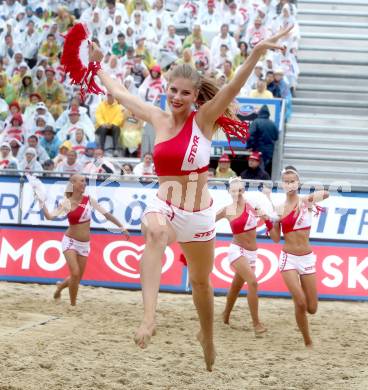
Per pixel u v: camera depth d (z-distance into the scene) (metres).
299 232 15.02
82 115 27.97
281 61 30.34
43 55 32.06
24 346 12.84
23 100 30.41
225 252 20.55
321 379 11.73
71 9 34.38
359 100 30.62
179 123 8.26
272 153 25.12
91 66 9.22
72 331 14.70
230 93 7.96
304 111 29.94
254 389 11.03
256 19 31.53
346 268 20.31
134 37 31.98
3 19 33.81
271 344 14.88
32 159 26.14
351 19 33.88
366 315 18.47
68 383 10.78
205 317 9.12
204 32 32.28
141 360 12.59
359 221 20.34
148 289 7.81
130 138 27.03
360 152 28.30
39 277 20.83
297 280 14.79
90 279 20.80
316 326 16.91
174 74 8.20
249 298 15.81
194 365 12.39
